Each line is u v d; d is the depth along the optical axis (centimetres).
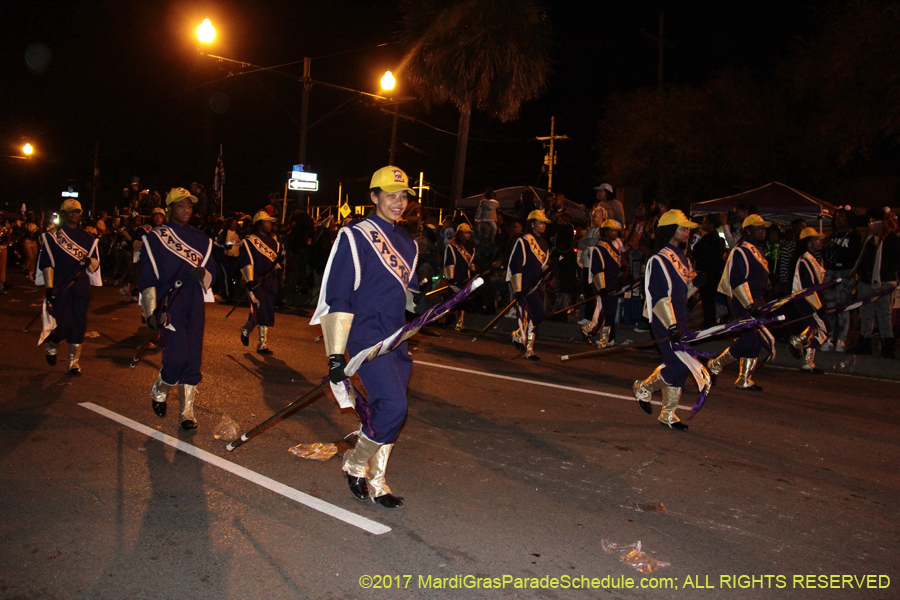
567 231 1344
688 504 468
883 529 439
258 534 402
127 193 2433
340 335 425
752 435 635
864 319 1023
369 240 434
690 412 709
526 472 520
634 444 595
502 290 1386
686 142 2403
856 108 1925
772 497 486
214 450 546
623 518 441
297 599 336
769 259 1256
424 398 738
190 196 614
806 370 975
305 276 1794
